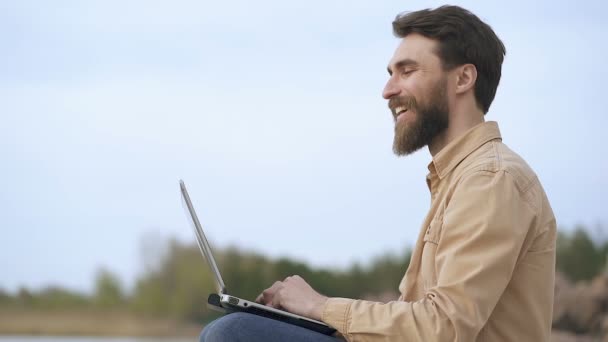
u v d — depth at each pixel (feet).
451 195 7.07
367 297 65.72
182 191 7.60
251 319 6.76
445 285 6.47
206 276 79.46
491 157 6.97
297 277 7.41
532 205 6.77
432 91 7.53
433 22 7.58
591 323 30.91
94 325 79.00
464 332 6.31
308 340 6.79
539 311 6.82
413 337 6.40
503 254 6.48
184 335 78.02
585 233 53.21
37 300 80.94
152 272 79.97
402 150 7.64
